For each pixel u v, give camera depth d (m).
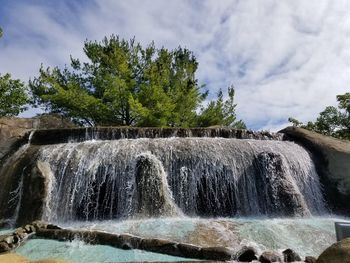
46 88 28.75
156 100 27.91
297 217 12.94
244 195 14.27
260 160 14.72
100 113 28.14
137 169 13.33
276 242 9.05
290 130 18.33
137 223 10.65
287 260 7.57
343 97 34.34
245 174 14.57
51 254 8.22
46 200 12.93
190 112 30.39
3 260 6.88
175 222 10.65
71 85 27.88
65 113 28.59
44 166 13.89
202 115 31.05
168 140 15.36
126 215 12.84
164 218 11.98
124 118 28.95
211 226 10.03
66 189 13.88
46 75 29.14
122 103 28.36
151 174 13.14
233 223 10.48
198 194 14.17
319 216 14.52
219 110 31.52
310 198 15.16
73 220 13.44
